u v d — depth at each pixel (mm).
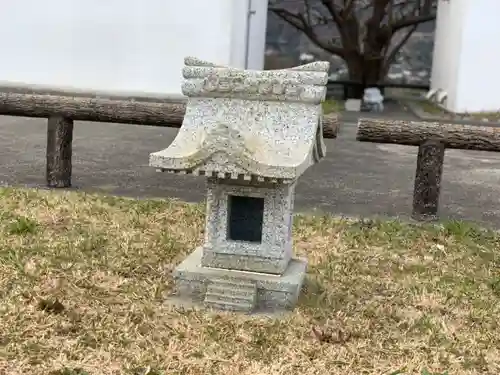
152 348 2098
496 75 7574
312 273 2648
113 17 7414
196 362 2043
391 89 11500
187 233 3004
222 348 2115
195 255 2514
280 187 2322
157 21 7363
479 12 7402
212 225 2379
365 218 3381
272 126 2334
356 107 8625
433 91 9211
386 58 9625
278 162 2227
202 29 7324
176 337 2158
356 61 9320
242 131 2328
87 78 7559
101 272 2553
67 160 3656
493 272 2773
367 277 2658
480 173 4719
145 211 3248
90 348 2080
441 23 8922
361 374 2027
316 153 2426
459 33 7645
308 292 2471
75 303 2312
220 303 2322
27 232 2883
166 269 2621
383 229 3160
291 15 9562
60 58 7570
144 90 7508
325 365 2059
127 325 2203
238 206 2371
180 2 7305
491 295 2553
